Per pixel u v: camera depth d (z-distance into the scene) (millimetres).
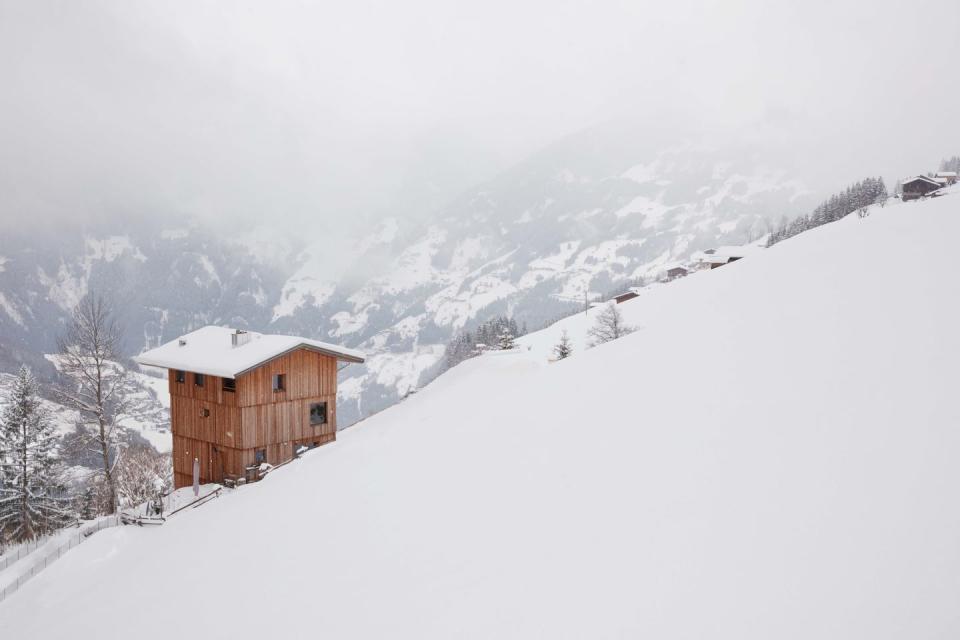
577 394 17203
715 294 25656
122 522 29641
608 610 7656
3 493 39000
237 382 33906
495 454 15125
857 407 10195
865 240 23625
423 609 9414
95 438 34844
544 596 8500
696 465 10383
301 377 36500
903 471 8133
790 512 8180
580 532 9836
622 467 11477
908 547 6785
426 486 15000
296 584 12211
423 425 22750
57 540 29750
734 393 12625
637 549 8711
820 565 7016
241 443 34031
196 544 18141
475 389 30719
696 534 8500
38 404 40719
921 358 11109
